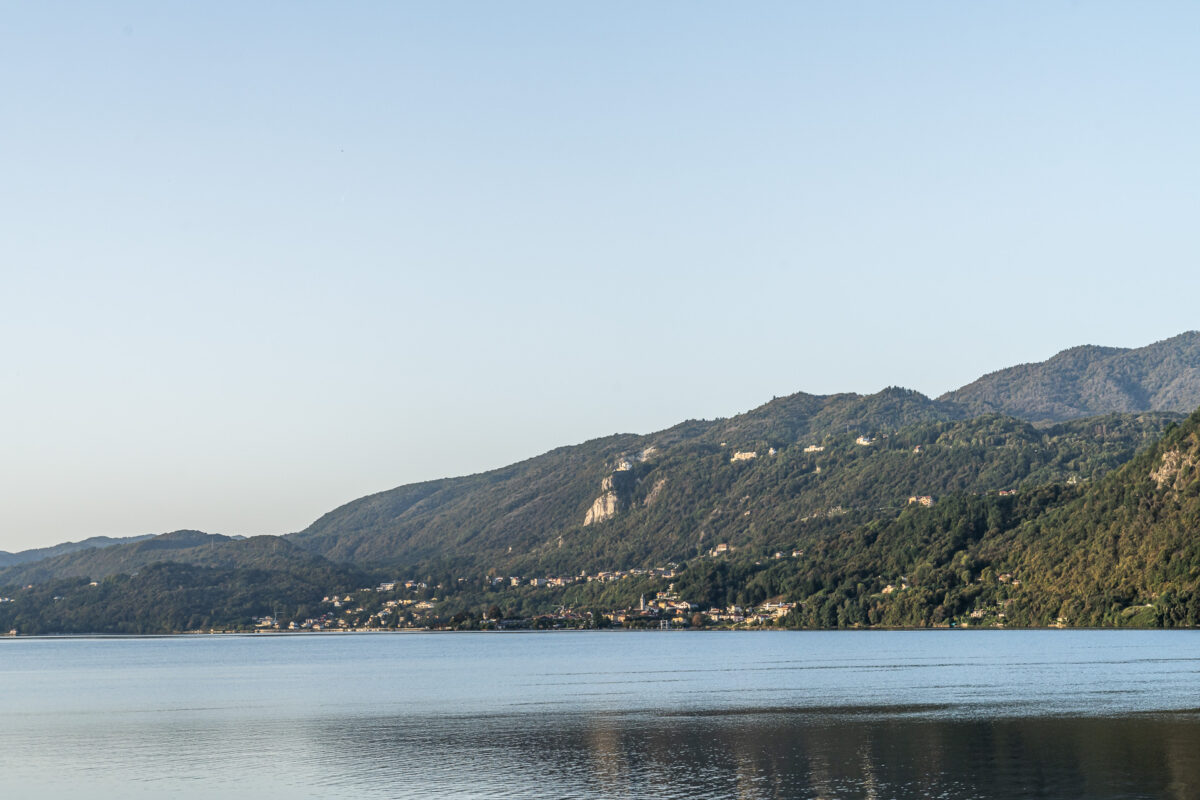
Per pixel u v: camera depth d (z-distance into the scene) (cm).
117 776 9994
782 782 9094
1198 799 8194
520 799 8725
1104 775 9019
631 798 8681
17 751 11531
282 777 9788
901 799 8394
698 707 14362
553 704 15262
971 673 18562
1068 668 18850
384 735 12244
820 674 19512
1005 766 9481
